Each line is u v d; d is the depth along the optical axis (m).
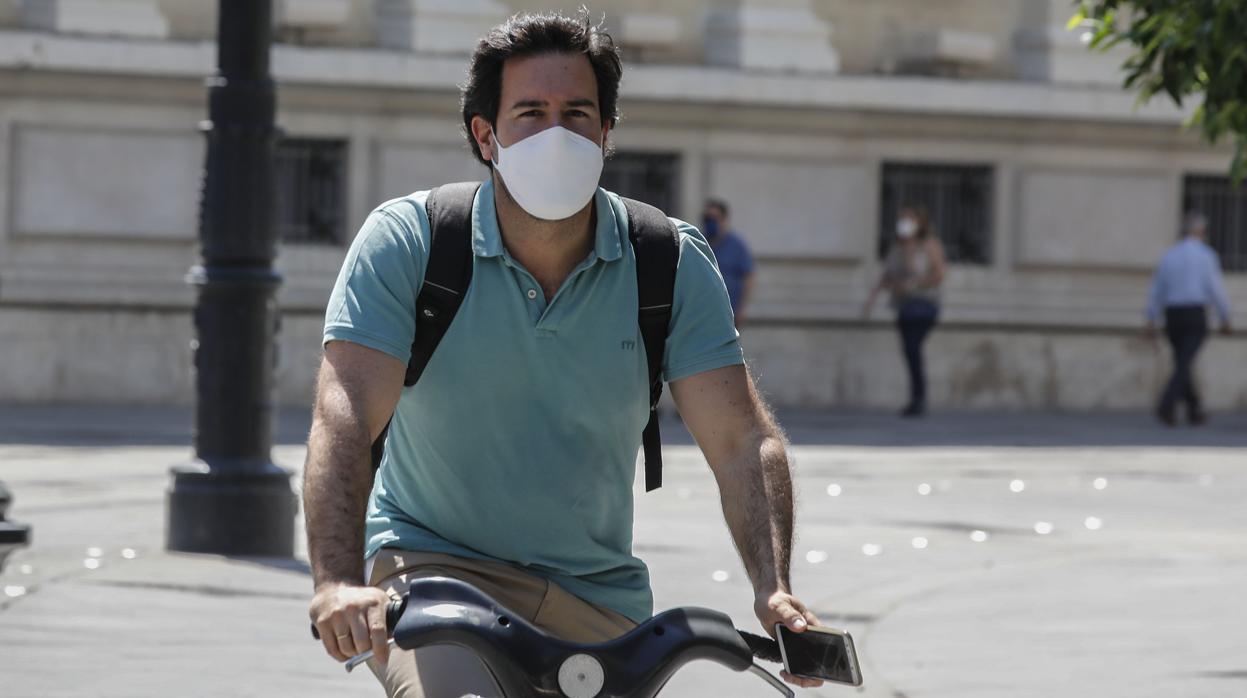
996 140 43.84
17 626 13.28
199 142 37.72
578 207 6.04
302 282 38.47
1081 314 44.47
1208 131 12.99
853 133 42.75
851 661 5.54
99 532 18.31
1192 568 17.69
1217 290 39.34
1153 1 12.83
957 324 43.06
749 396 6.51
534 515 6.45
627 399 6.43
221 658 12.33
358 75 38.59
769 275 42.28
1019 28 44.66
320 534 5.68
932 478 26.03
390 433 6.59
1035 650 13.43
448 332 6.27
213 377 17.25
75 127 37.00
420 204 6.35
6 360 36.16
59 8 36.75
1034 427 37.56
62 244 37.03
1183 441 34.34
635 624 6.68
